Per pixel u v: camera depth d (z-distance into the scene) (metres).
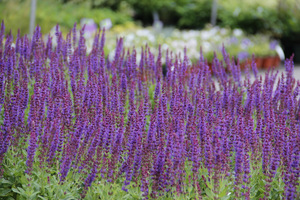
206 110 6.82
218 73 9.37
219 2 26.58
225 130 5.82
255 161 5.77
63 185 5.53
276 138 5.91
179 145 5.21
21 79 7.61
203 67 8.26
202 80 8.16
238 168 5.27
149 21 29.80
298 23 24.38
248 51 19.56
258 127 6.11
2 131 5.85
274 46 20.80
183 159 5.29
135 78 8.24
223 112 7.20
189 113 6.56
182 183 5.30
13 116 6.02
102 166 5.44
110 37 16.61
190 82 8.02
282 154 5.58
